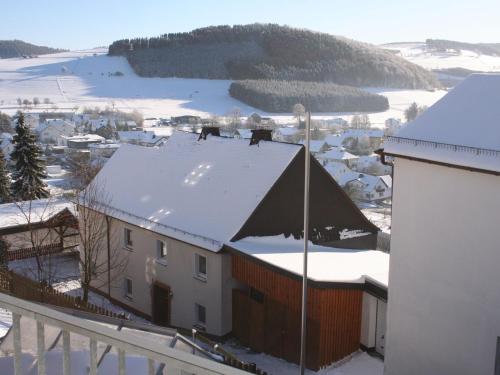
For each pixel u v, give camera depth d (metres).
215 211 23.77
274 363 19.91
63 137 142.38
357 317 19.08
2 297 3.84
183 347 8.69
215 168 26.20
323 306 18.20
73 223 32.72
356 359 18.81
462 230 11.93
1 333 11.29
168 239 24.12
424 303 12.94
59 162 109.00
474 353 11.98
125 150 32.25
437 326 12.71
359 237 25.17
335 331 18.62
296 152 23.30
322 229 24.12
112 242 27.44
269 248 21.72
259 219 22.52
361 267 19.67
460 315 12.19
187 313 23.66
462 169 11.57
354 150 120.19
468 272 11.91
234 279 22.25
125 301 27.08
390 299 13.77
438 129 12.65
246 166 24.89
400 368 13.72
